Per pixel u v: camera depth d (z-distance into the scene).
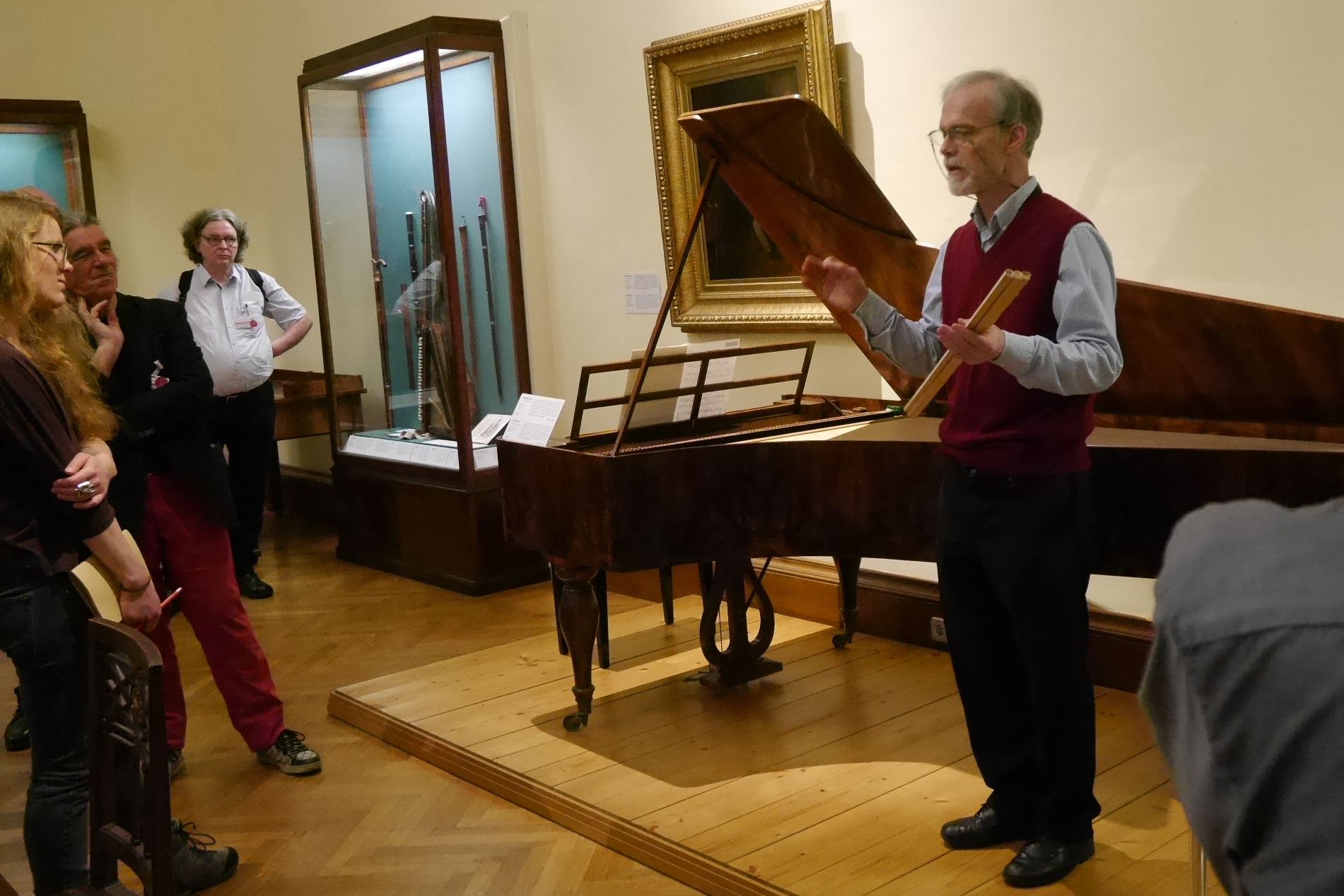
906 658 4.32
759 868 2.83
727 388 3.91
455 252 5.42
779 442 3.41
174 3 7.64
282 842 3.26
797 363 4.72
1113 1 3.62
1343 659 0.80
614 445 3.70
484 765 3.55
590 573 3.69
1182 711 0.89
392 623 5.22
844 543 3.37
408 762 3.79
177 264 7.77
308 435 7.05
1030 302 2.55
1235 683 0.84
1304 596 0.83
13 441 2.31
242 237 5.86
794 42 4.43
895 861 2.85
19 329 2.44
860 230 3.33
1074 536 2.59
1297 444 2.92
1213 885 2.63
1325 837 0.81
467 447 5.51
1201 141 3.49
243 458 5.80
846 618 4.44
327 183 6.11
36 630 2.38
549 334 5.81
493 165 5.59
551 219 5.70
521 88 5.61
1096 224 3.76
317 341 7.45
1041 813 2.75
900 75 4.21
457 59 5.41
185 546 3.53
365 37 6.61
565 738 3.72
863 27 4.30
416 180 5.50
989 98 2.50
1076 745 2.66
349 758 3.83
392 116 5.60
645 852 3.03
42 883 2.49
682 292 5.07
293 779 3.68
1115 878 2.71
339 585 5.91
